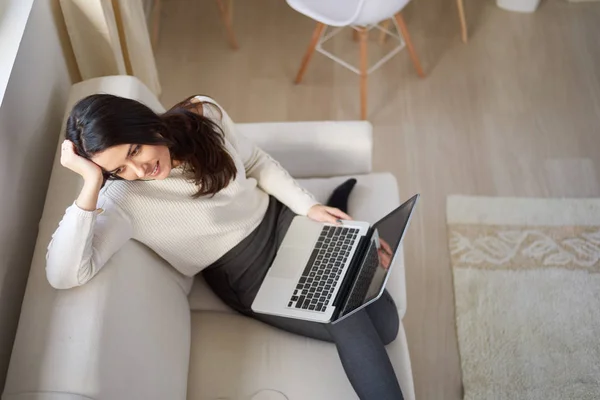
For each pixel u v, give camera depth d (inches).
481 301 91.7
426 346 89.1
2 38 66.7
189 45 125.1
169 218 64.0
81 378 52.9
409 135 111.0
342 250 70.9
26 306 57.7
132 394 56.3
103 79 74.1
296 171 83.8
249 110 115.7
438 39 124.0
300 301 67.9
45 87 73.8
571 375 85.0
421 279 95.0
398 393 65.4
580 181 104.2
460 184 104.6
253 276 70.9
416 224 100.3
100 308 56.8
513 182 104.5
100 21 80.2
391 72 119.7
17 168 65.0
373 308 69.5
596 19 125.8
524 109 113.6
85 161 55.4
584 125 111.2
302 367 68.3
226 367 69.1
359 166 83.4
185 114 62.6
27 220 67.7
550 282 93.0
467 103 114.7
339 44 124.1
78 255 55.9
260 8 130.6
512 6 127.0
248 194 70.4
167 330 64.4
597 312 90.0
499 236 97.8
